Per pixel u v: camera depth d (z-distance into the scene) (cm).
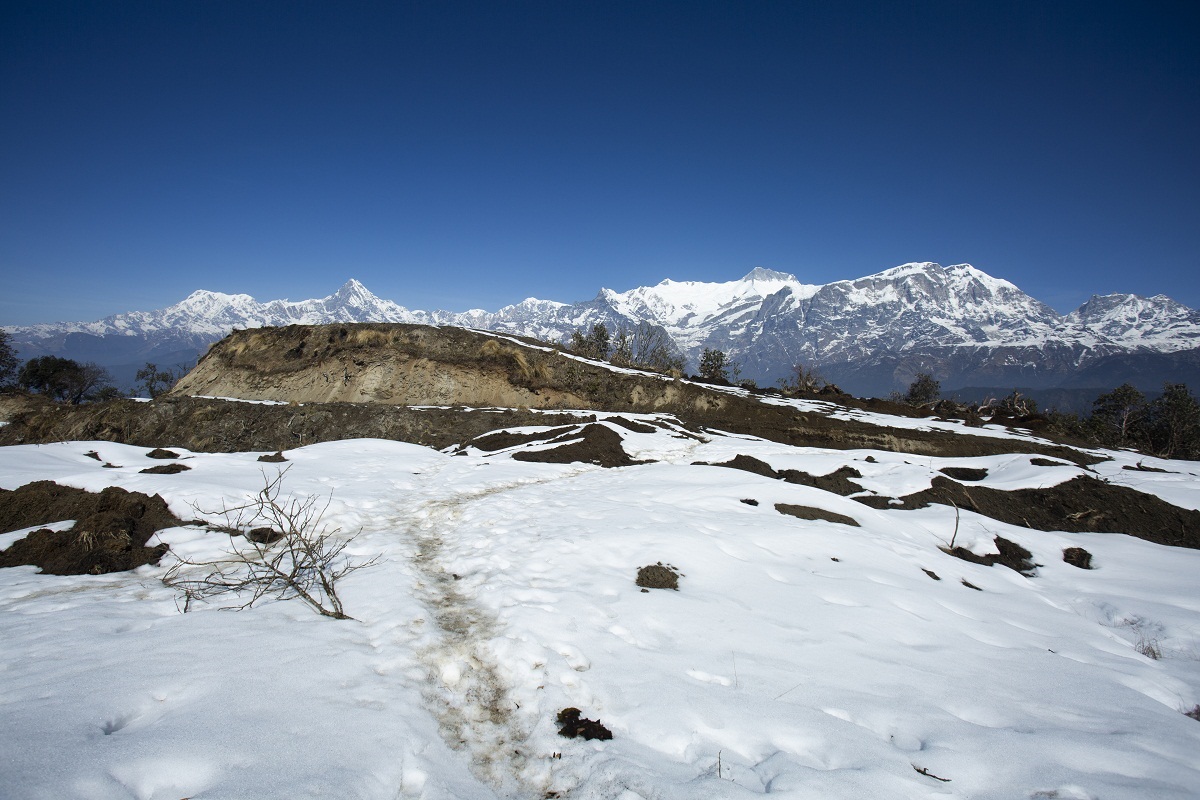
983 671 604
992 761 414
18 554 822
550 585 746
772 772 385
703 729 444
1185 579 1112
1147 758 432
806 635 645
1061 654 713
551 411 2938
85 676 419
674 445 2302
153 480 1096
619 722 455
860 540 1048
